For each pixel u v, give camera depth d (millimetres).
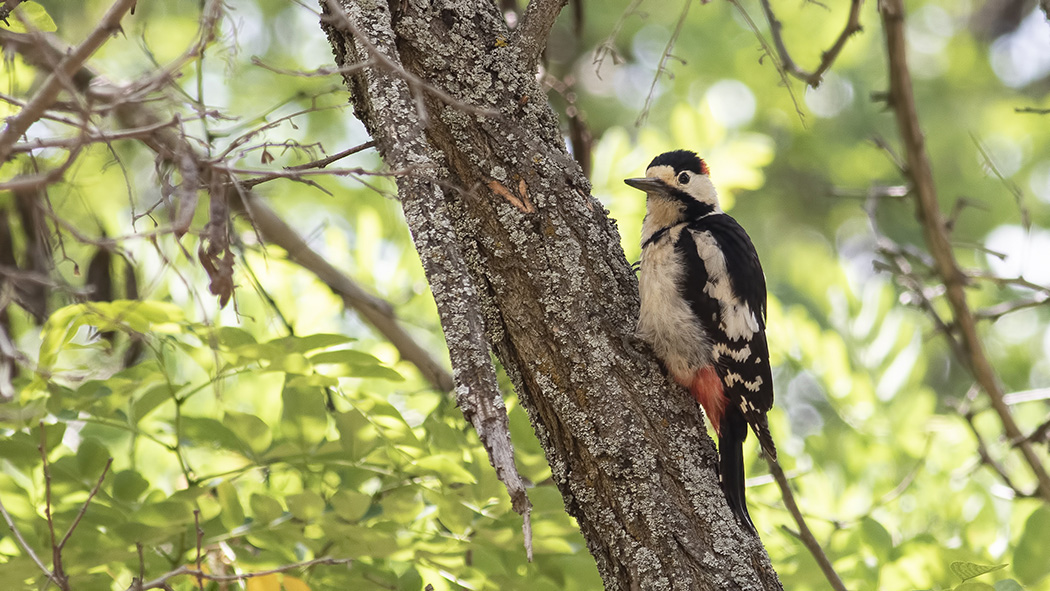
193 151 4680
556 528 7141
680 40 17641
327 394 8430
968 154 19781
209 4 4961
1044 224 18938
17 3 5926
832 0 16828
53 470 6957
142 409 7059
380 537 6703
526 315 6121
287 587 6410
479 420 4723
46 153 6504
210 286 4617
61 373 6691
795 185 20844
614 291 6414
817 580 8320
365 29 5629
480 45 6242
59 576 5730
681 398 6426
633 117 17672
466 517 7039
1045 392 10211
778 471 7957
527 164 6176
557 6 6465
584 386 6070
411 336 10273
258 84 14469
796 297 19406
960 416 10422
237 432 7078
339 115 14719
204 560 6984
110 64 12367
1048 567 7625
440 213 5105
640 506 5930
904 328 11141
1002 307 10422
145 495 7453
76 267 5117
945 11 21375
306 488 7473
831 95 20031
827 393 10914
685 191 9156
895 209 20984
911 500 10008
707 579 5820
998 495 9797
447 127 6113
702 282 8141
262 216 9672
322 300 9555
